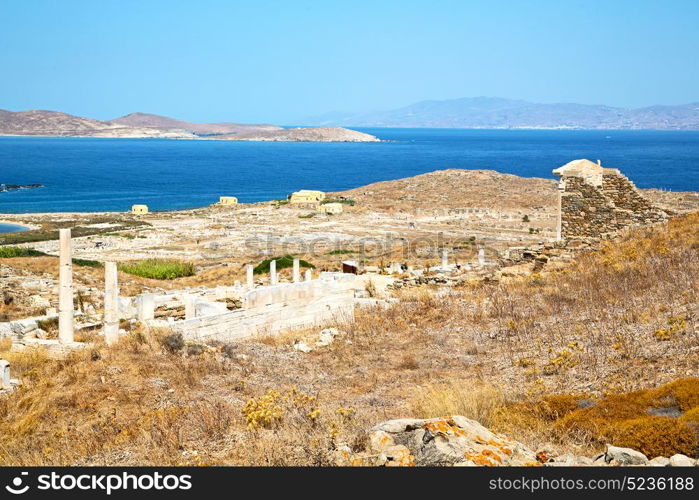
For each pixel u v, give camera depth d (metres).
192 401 16.45
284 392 17.38
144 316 22.56
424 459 10.88
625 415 12.85
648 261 26.73
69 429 14.97
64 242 20.59
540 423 13.52
